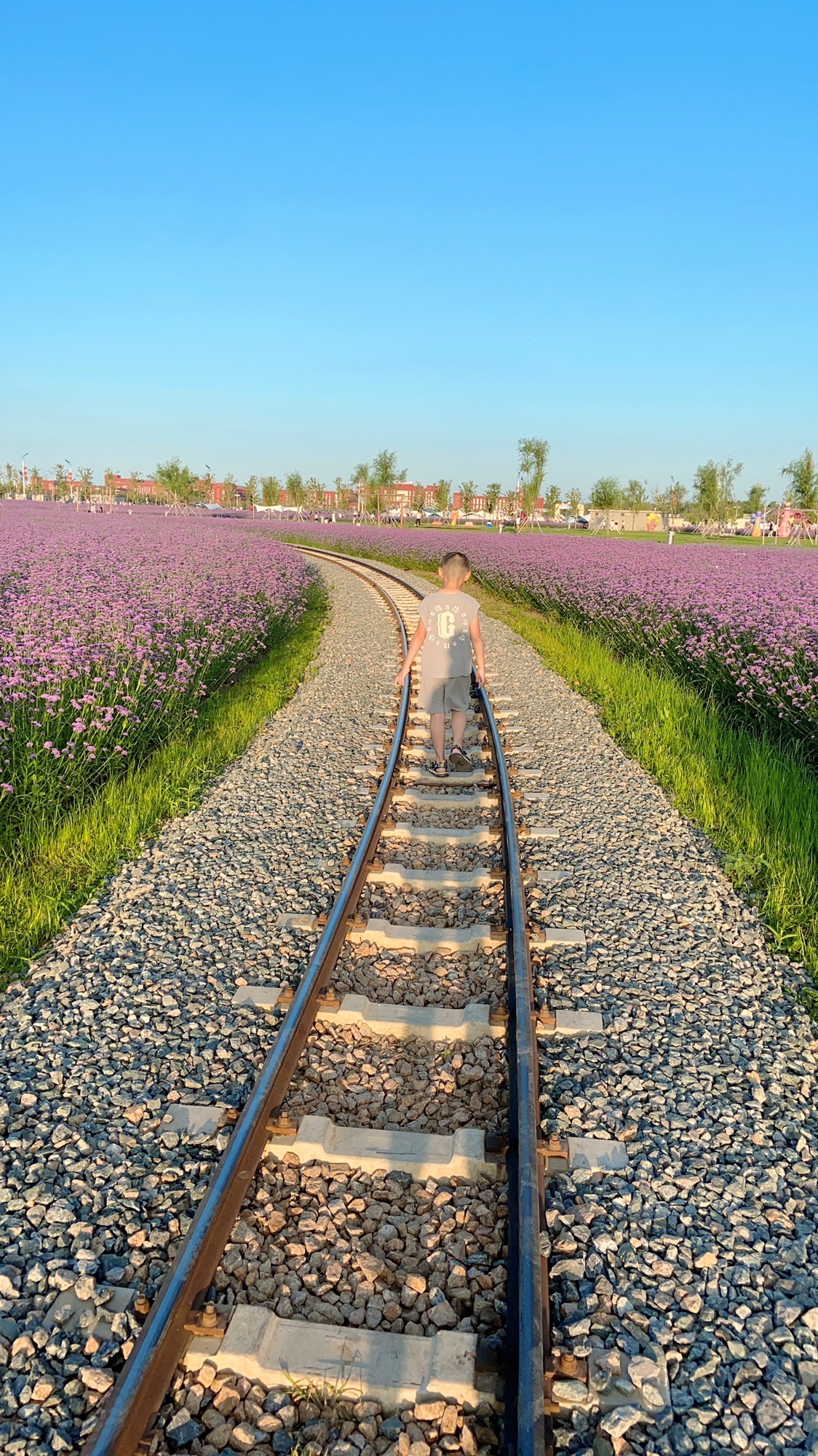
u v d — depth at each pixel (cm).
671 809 691
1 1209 298
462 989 437
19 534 2117
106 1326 257
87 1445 216
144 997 421
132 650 870
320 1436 230
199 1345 247
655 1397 235
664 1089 360
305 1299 268
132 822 629
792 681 818
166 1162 319
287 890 540
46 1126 334
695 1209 300
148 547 1923
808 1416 234
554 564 2062
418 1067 381
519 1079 334
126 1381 227
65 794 654
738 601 1170
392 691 1155
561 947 473
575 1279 272
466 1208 304
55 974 439
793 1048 390
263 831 640
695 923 501
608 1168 316
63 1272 272
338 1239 290
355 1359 247
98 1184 309
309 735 917
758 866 569
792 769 737
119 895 528
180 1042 389
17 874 545
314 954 434
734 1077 370
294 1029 372
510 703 1076
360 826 647
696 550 2662
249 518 7975
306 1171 317
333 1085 365
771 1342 254
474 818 674
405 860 589
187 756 806
